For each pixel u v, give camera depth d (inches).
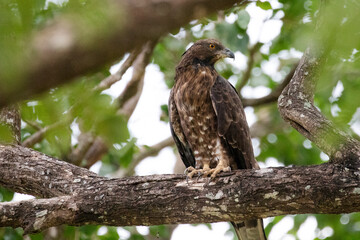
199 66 495.2
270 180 317.4
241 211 326.0
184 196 338.3
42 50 103.0
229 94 475.5
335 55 306.5
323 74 344.2
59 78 104.7
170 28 106.2
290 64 713.6
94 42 103.0
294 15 515.5
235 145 465.4
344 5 212.4
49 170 386.3
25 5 128.1
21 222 335.6
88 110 189.2
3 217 334.0
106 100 195.5
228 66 719.7
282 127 749.3
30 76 103.3
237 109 472.7
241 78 711.7
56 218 339.6
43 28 109.9
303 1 514.3
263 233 439.2
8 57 104.0
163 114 688.4
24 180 389.7
